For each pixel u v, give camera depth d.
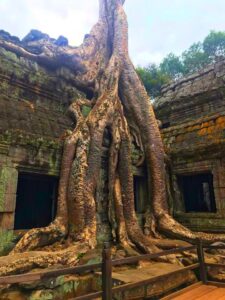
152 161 10.01
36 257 5.66
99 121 8.85
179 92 14.37
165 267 6.66
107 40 12.31
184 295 5.30
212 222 9.62
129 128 10.88
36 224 8.38
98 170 8.26
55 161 7.96
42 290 5.19
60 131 9.16
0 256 6.09
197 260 6.96
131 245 7.94
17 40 9.79
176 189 10.98
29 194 8.69
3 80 8.57
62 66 10.47
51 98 9.88
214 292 5.50
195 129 10.95
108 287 4.32
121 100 11.18
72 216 7.32
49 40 10.55
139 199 10.43
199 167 10.35
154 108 14.59
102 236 8.35
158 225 9.13
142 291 5.45
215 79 12.80
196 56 26.20
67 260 6.09
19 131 7.05
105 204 8.82
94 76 11.23
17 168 6.99
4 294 4.83
